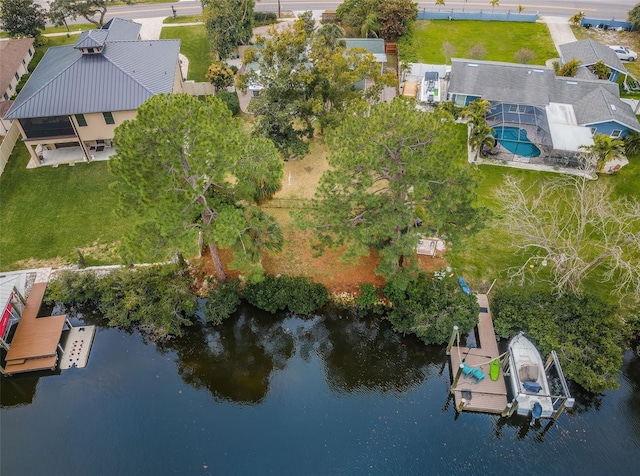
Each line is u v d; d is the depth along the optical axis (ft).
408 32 219.61
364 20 213.87
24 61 197.36
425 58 204.74
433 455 95.45
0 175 149.18
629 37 217.97
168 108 91.25
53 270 124.26
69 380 106.83
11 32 205.57
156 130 89.51
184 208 95.81
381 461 94.73
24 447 96.84
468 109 154.81
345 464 94.32
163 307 110.73
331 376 109.29
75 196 142.61
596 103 159.02
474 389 102.73
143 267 121.19
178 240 96.27
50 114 141.18
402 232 115.44
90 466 94.22
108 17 239.50
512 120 155.63
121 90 146.00
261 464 94.27
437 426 99.76
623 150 147.84
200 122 92.79
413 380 107.96
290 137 143.13
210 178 94.99
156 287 115.03
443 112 99.60
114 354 111.96
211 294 116.67
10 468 94.02
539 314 106.32
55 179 147.84
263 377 109.09
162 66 159.74
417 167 93.45
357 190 100.22
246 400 104.42
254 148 102.22
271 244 110.73
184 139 90.99
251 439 97.71
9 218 136.87
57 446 96.78
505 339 111.14
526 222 121.29
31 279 122.31
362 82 179.73
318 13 239.91
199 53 208.74
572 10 240.32
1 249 129.18
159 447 96.53
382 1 211.61
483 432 98.78
